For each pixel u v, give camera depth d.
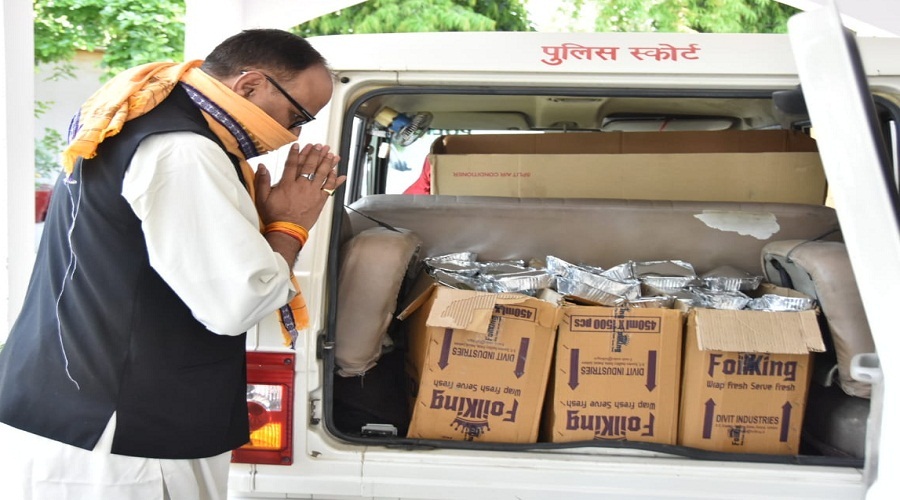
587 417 2.24
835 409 2.42
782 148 3.20
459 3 10.23
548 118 3.59
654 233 2.85
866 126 1.45
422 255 2.86
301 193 1.93
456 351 2.23
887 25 4.78
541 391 2.24
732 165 3.02
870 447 1.78
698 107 3.25
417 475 2.15
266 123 1.82
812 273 2.29
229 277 1.66
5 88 3.72
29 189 3.88
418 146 4.07
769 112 3.25
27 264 3.89
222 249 1.67
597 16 11.05
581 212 2.85
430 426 2.25
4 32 3.70
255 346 2.13
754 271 2.85
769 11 10.67
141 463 1.76
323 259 2.18
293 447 2.14
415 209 2.86
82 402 1.72
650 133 3.23
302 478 2.14
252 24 4.86
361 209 2.89
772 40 2.23
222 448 1.86
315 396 2.18
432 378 2.24
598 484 2.14
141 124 1.71
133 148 1.67
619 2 10.98
